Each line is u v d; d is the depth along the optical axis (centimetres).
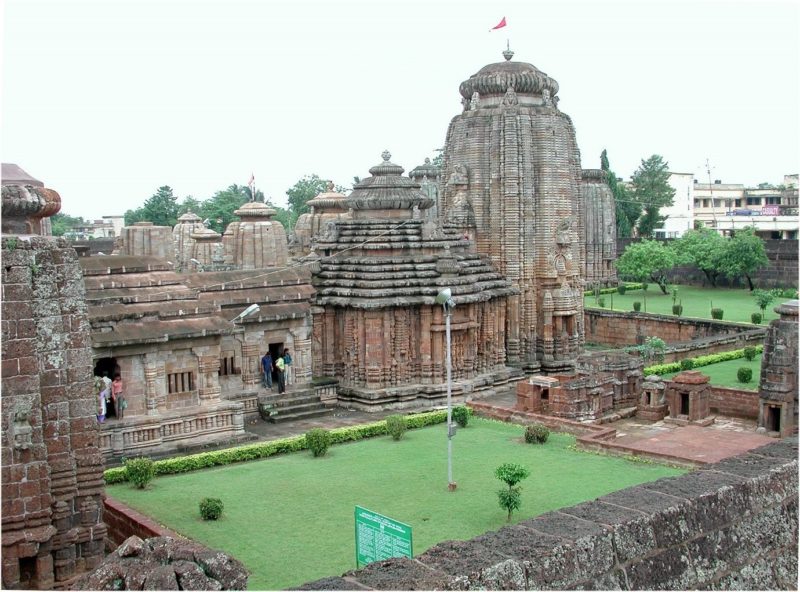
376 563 1001
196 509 2691
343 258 4550
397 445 3541
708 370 5062
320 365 4509
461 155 5241
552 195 5184
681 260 8506
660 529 1106
